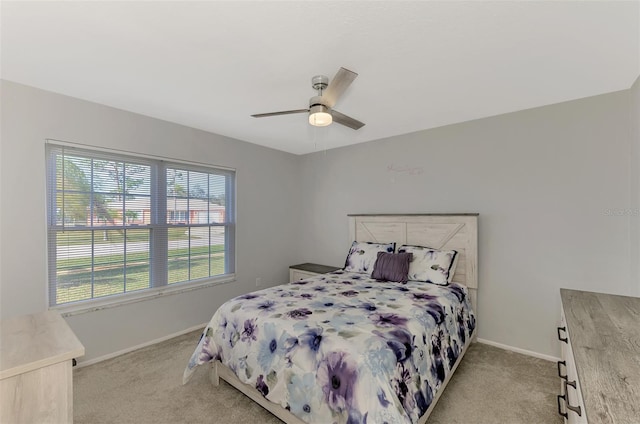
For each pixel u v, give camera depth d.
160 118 2.97
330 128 3.31
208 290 3.43
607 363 0.91
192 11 1.41
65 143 2.41
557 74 2.04
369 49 1.73
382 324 1.78
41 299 2.31
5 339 1.20
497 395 2.05
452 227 3.05
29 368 1.01
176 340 3.00
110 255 2.71
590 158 2.42
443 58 1.83
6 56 1.82
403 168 3.53
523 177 2.73
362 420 1.32
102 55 1.82
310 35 1.59
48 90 2.32
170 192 3.14
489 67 1.94
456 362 2.21
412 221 3.35
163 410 1.90
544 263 2.62
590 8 1.37
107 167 2.69
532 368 2.42
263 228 4.09
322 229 4.38
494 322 2.87
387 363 1.44
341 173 4.14
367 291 2.53
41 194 2.31
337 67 1.94
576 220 2.48
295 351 1.65
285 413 1.71
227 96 2.43
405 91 2.32
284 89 2.29
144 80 2.15
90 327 2.54
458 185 3.12
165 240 3.09
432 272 2.84
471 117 2.94
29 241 2.26
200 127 3.27
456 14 1.42
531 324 2.68
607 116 2.35
